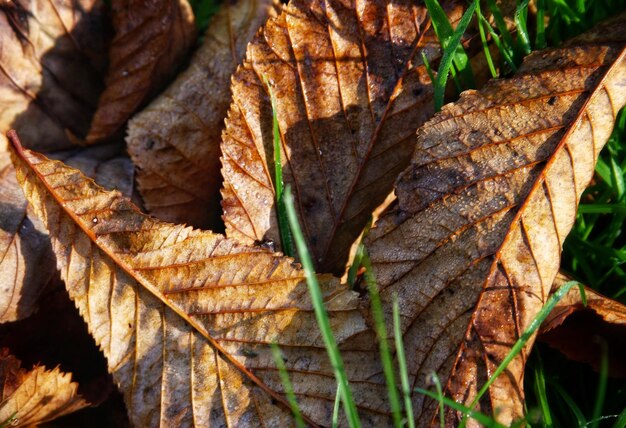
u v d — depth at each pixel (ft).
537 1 1.74
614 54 1.67
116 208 1.68
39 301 1.75
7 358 1.69
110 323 1.67
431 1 1.71
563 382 1.72
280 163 1.72
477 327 1.61
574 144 1.65
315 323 1.65
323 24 1.75
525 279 1.62
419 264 1.64
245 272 1.67
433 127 1.68
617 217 1.73
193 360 1.66
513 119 1.66
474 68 1.77
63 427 1.75
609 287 1.74
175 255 1.67
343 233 1.75
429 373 1.61
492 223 1.63
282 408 1.64
